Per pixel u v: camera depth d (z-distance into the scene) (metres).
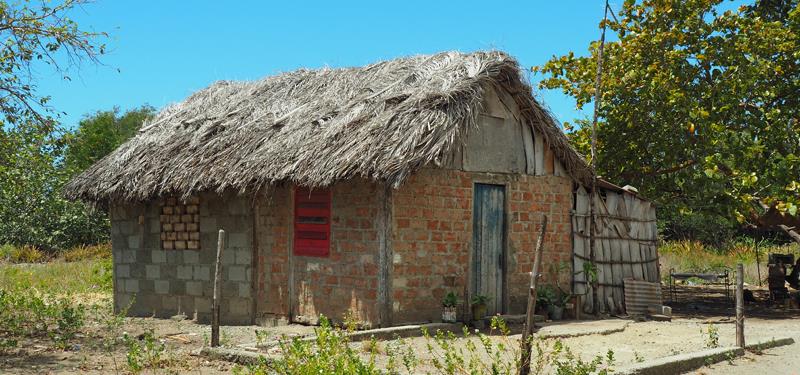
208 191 12.34
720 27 14.96
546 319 12.43
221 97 15.12
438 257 11.25
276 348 8.75
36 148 13.79
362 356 8.59
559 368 6.80
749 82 14.30
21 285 17.59
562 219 13.17
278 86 14.35
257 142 12.16
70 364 8.31
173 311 13.51
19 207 28.98
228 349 8.69
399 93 11.34
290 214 11.84
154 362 8.06
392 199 10.70
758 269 19.98
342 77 13.37
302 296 11.65
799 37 14.85
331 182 10.40
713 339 9.58
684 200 16.03
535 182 12.73
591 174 13.42
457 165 11.55
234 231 12.56
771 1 16.89
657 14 15.09
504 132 12.27
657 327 11.99
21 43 10.92
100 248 28.22
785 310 14.98
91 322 12.41
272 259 12.08
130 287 14.27
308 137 11.47
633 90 15.19
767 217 14.84
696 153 14.75
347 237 11.12
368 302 10.78
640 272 14.30
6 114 11.23
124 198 13.40
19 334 10.38
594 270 13.25
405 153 10.02
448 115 10.53
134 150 14.32
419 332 10.41
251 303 12.26
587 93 15.71
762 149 13.80
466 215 11.66
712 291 18.86
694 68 14.88
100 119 36.09
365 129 10.79
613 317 13.27
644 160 15.99
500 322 6.95
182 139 13.59
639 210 14.52
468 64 11.49
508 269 12.19
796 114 15.17
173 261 13.52
